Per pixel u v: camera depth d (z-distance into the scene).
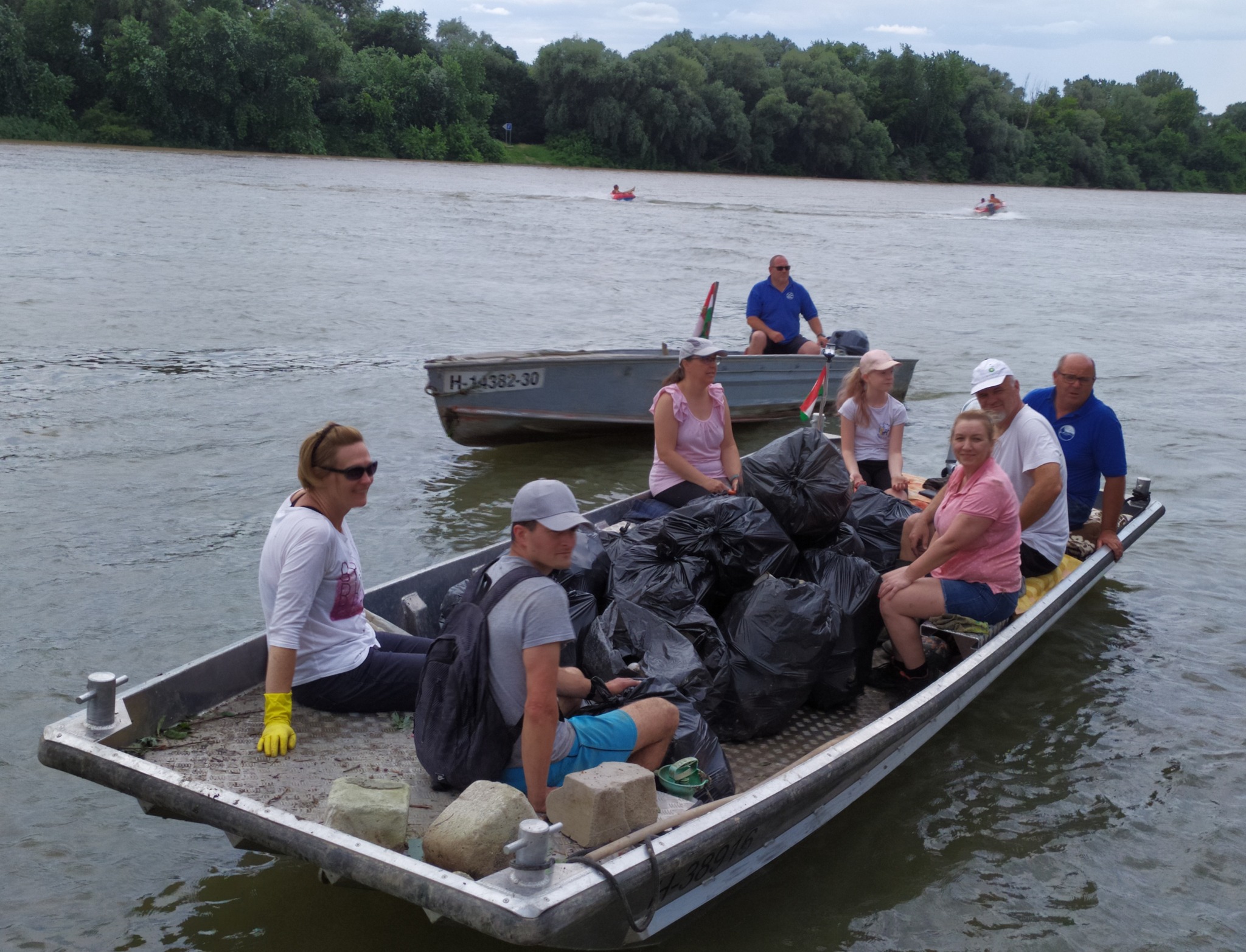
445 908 2.81
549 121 86.75
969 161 107.44
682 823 3.31
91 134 64.00
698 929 3.64
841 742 3.88
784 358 10.14
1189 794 4.60
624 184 65.88
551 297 19.05
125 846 3.96
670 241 31.06
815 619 4.46
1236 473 9.48
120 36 65.50
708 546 4.81
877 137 98.19
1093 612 6.49
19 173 39.34
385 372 12.11
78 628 5.57
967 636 4.88
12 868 3.77
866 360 6.81
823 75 98.06
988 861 4.10
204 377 11.48
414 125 78.75
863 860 4.07
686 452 5.96
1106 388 13.12
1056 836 4.28
